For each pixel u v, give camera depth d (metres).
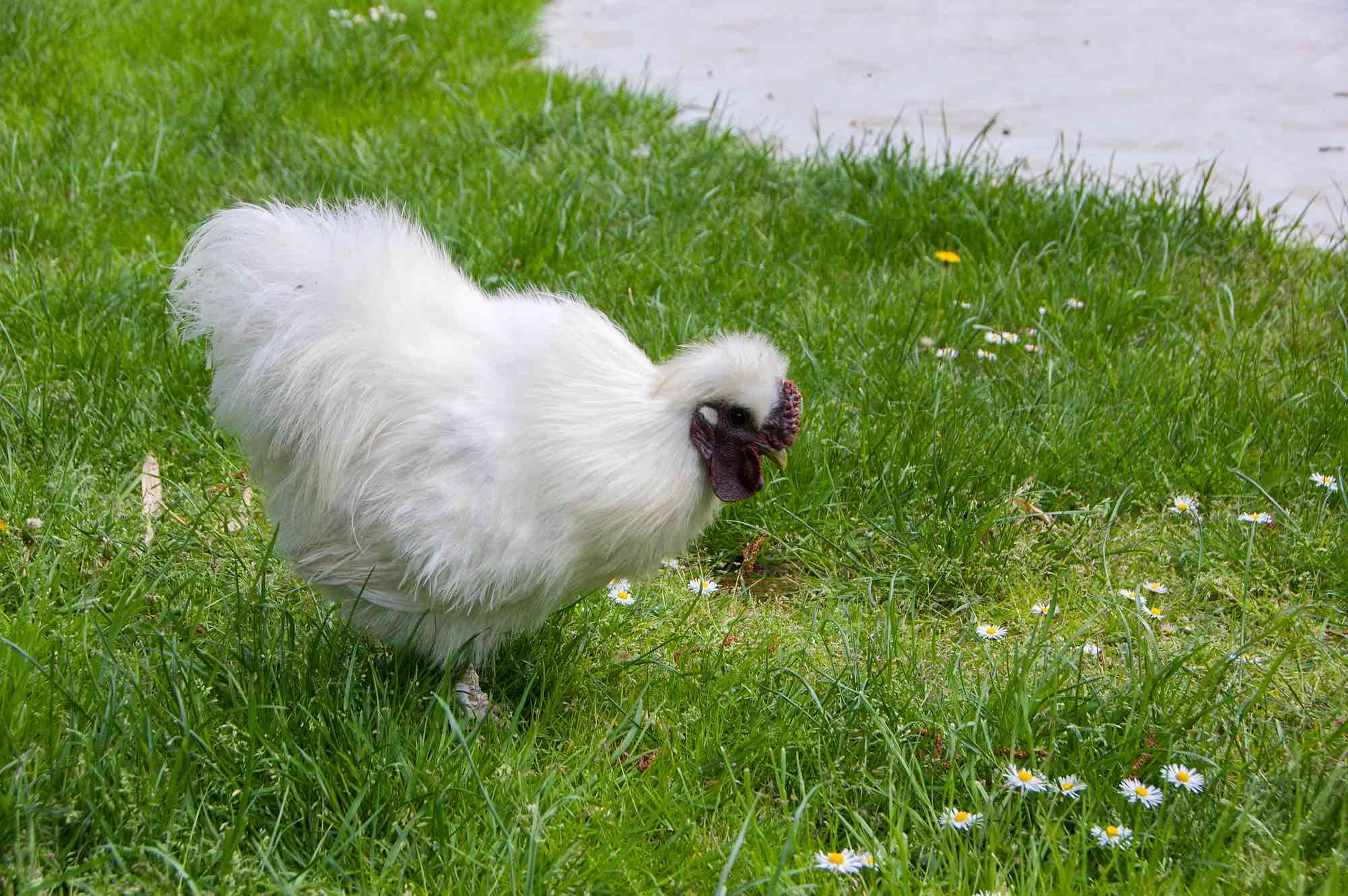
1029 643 4.24
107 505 4.59
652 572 3.82
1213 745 3.72
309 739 3.48
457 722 3.67
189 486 4.94
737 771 3.66
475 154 7.67
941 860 3.26
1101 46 10.51
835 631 4.41
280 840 3.25
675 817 3.46
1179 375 5.74
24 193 6.75
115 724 3.33
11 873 2.96
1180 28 10.95
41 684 3.55
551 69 9.55
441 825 3.24
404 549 3.51
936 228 6.95
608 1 12.20
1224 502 5.09
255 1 10.40
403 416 3.48
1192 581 4.71
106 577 4.20
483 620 3.70
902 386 5.51
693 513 3.63
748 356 3.51
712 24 11.38
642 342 5.69
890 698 3.86
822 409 5.29
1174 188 7.17
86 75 8.59
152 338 5.50
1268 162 8.05
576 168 7.41
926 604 4.65
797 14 11.68
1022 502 5.02
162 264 6.19
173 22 9.79
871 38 10.87
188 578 4.25
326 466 3.56
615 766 3.66
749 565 4.86
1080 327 6.04
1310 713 4.02
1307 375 5.67
